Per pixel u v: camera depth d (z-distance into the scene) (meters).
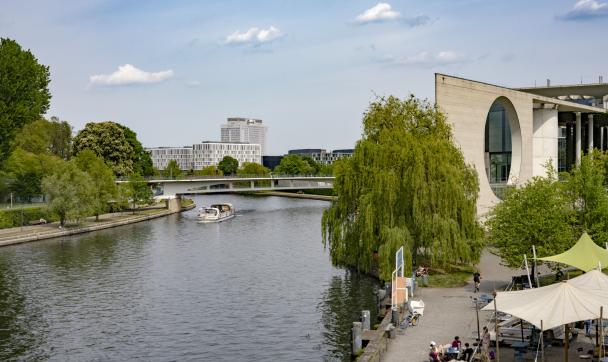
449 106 70.00
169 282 58.81
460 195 49.66
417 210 48.91
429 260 51.38
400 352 31.22
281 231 100.69
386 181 49.56
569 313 24.62
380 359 30.12
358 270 55.81
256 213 138.88
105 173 111.56
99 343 40.34
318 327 42.62
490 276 50.53
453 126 66.56
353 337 33.66
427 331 34.81
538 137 92.69
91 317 46.59
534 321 24.61
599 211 45.91
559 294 25.77
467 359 28.64
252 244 84.69
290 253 75.88
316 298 50.88
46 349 39.19
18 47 95.44
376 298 49.22
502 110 87.12
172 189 141.88
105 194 109.56
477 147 74.62
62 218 97.56
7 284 58.06
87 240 88.88
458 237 48.34
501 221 46.62
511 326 33.00
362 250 51.59
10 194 106.00
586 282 28.52
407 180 49.56
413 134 59.59
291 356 36.81
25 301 51.56
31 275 62.31
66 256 74.06
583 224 47.12
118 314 47.38
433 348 29.20
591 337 31.05
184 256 74.31
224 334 41.78
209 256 74.25
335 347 38.16
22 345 39.97
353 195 53.34
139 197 127.50
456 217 49.78
